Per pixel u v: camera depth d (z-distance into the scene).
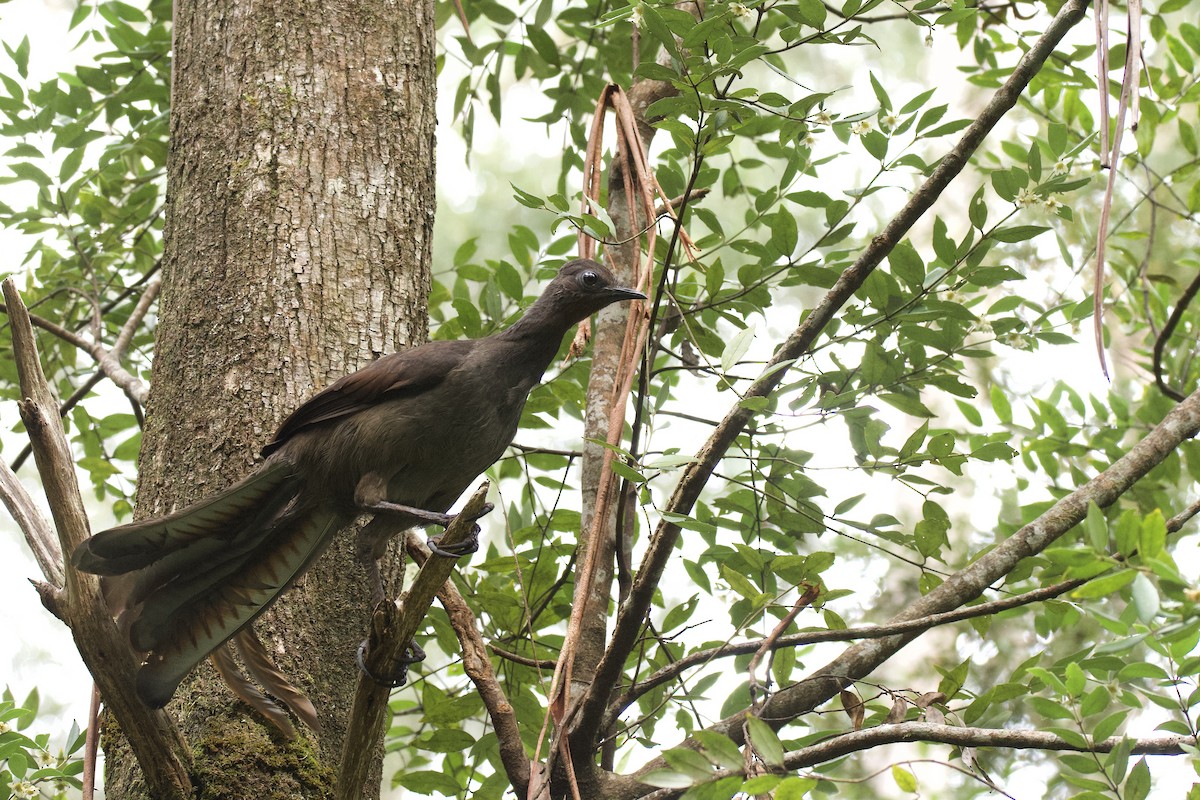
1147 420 13.00
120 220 13.86
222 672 7.30
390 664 6.31
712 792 6.28
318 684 7.71
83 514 6.58
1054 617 10.54
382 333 8.59
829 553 8.77
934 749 16.50
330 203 8.76
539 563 10.96
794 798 6.14
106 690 6.56
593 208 8.90
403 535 8.96
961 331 9.83
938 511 9.64
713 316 11.21
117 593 7.07
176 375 8.41
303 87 9.02
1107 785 7.20
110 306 13.84
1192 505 8.92
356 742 6.46
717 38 8.19
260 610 7.58
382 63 9.36
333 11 9.34
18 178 12.73
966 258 9.56
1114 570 6.45
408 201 9.12
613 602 11.23
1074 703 7.43
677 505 7.83
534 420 11.54
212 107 9.03
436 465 8.20
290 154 8.81
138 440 13.55
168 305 8.70
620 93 9.97
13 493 7.22
